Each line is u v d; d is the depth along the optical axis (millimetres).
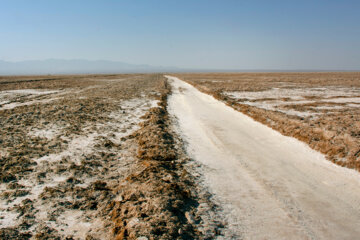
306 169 8867
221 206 6332
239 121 16375
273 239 5148
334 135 10883
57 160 8742
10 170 7719
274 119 15312
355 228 5641
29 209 5766
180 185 7105
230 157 9961
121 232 4832
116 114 17484
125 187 6816
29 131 12234
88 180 7395
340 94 30766
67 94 28750
